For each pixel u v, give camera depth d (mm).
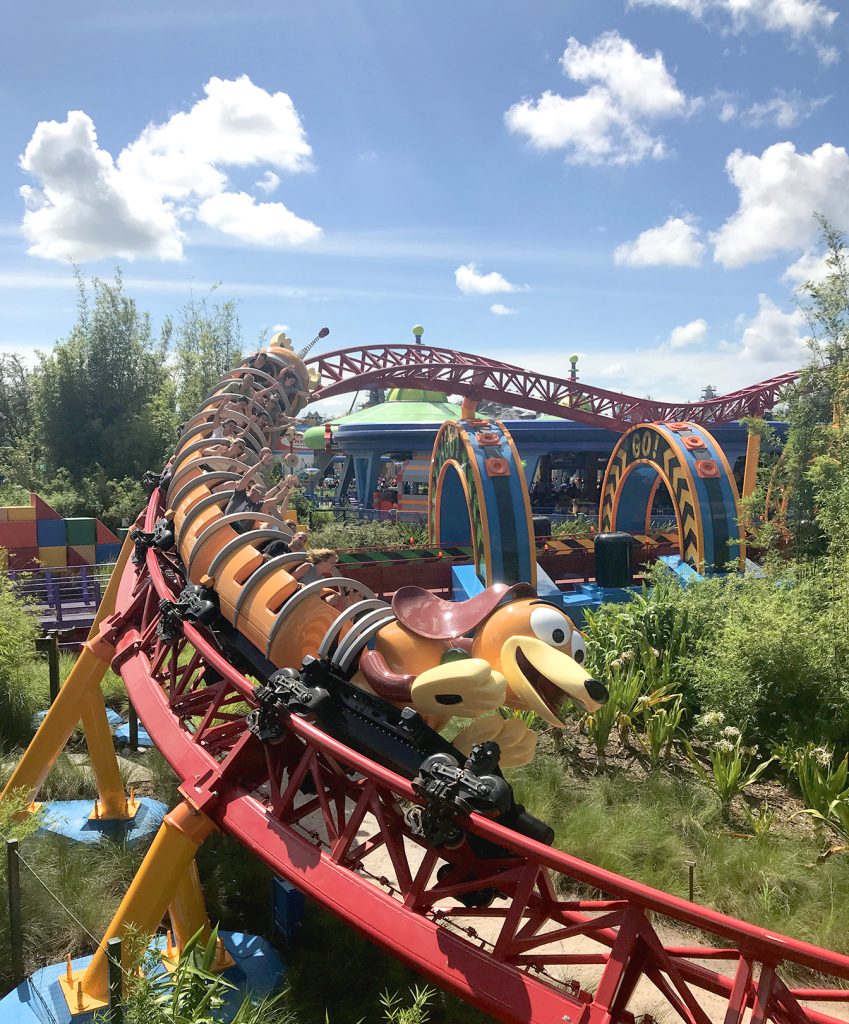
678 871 7590
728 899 7238
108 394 29562
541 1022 3131
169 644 6020
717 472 18453
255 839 4379
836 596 11383
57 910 6602
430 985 5973
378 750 4188
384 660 4352
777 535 17719
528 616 4023
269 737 4426
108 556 18891
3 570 15328
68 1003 5531
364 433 38594
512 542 15789
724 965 6555
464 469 17375
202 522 6172
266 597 5078
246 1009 4629
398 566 17766
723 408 40250
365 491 42438
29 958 6293
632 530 23547
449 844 3604
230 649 5379
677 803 8781
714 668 10805
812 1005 6422
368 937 3723
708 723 9797
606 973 3164
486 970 3383
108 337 29875
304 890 4008
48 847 7309
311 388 9945
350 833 4102
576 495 46000
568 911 4355
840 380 17422
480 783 3482
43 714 11531
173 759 5145
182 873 4805
